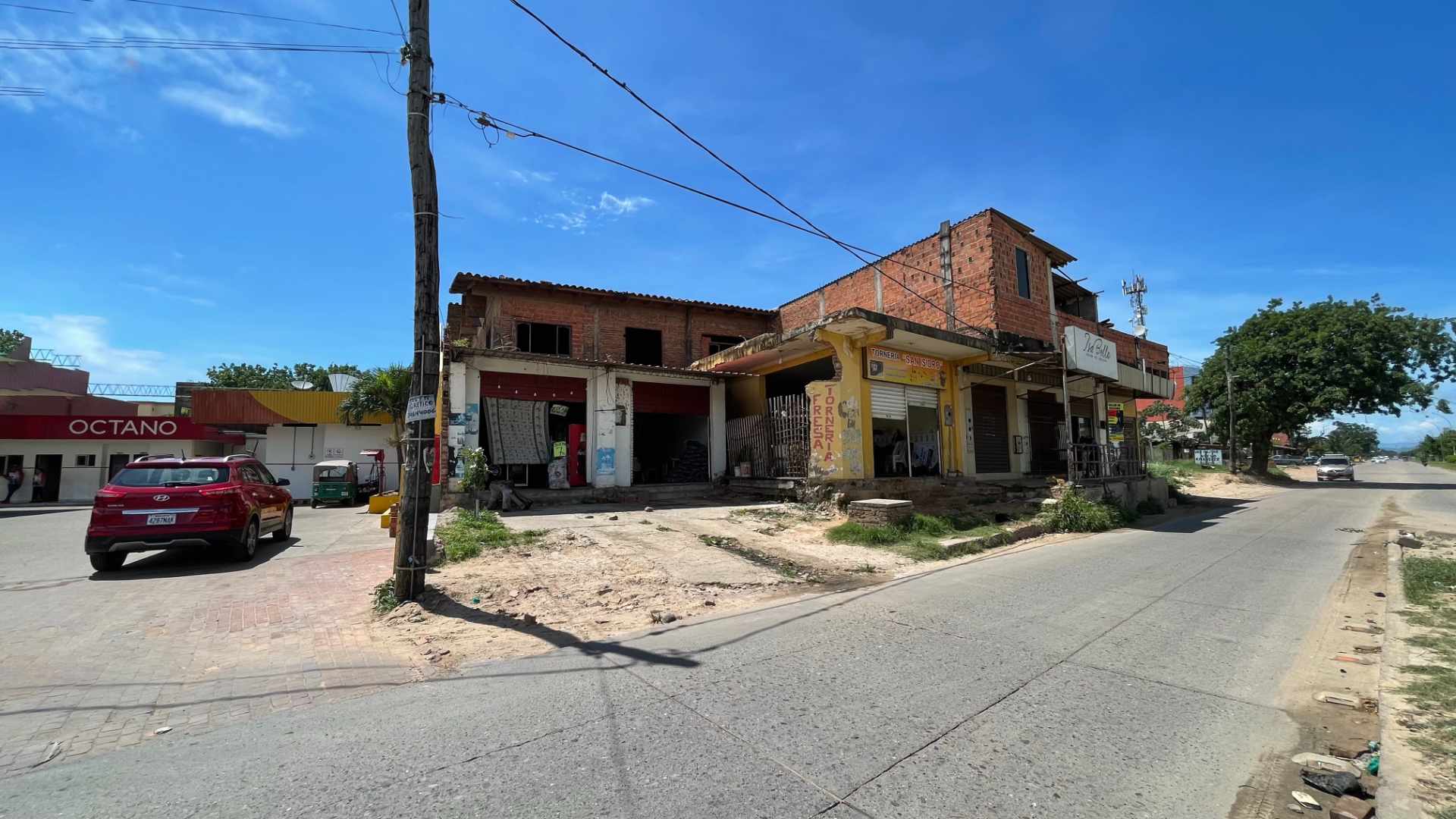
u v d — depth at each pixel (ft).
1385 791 10.47
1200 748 12.17
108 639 19.36
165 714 13.96
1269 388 112.68
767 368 59.52
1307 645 18.90
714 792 10.19
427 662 17.29
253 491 34.40
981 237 58.23
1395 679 15.57
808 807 9.79
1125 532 46.32
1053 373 67.92
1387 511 64.28
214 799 10.15
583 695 14.44
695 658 17.03
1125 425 81.20
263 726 13.20
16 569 31.48
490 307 65.31
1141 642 18.84
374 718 13.43
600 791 10.21
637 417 70.08
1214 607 23.36
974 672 15.96
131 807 9.98
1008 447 63.57
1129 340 79.36
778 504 49.06
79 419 93.61
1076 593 25.22
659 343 73.77
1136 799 10.28
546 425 54.24
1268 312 118.32
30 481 93.25
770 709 13.56
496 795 10.11
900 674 15.74
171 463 31.83
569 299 68.54
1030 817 9.66
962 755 11.57
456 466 48.39
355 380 93.04
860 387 48.88
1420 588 25.53
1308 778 10.96
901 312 65.92
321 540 41.63
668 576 27.71
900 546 35.27
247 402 91.25
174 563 32.32
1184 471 119.96
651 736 12.23
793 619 21.16
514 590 24.88
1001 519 47.34
